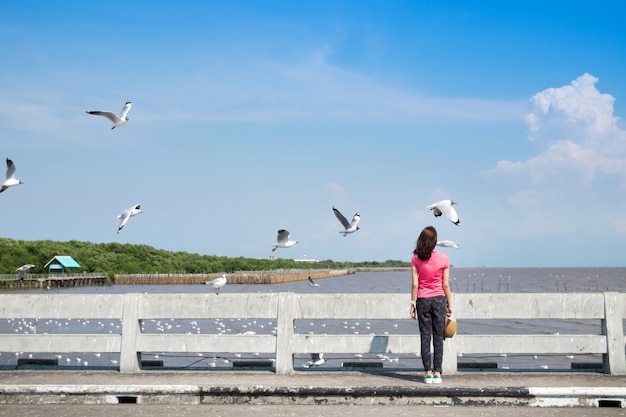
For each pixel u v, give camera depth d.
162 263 145.00
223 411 7.25
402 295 9.36
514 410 7.36
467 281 166.62
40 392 7.83
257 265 179.25
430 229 8.49
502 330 35.44
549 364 19.31
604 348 9.24
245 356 20.41
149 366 10.13
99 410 7.31
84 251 128.00
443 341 8.91
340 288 113.62
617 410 7.37
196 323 40.00
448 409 7.41
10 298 9.55
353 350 9.32
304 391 7.75
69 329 35.97
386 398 7.72
